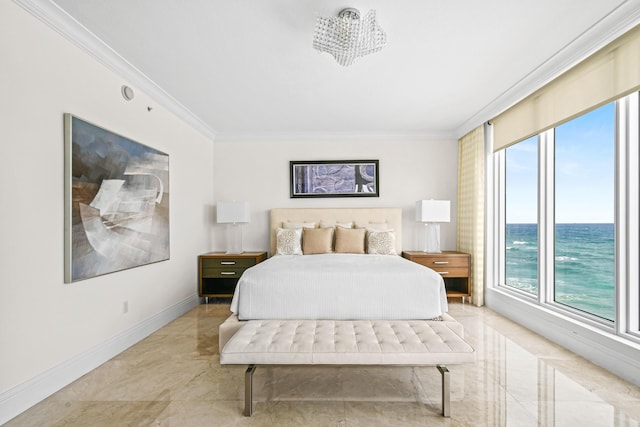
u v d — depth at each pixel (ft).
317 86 10.18
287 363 5.82
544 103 9.53
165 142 11.18
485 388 6.59
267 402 6.15
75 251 6.95
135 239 9.22
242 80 9.72
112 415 5.69
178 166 12.16
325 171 15.67
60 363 6.66
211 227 15.64
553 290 10.01
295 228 14.74
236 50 7.94
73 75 7.06
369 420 5.53
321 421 5.51
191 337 9.85
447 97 11.11
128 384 6.87
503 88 10.35
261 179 15.83
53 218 6.51
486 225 13.19
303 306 8.33
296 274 8.58
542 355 8.26
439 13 6.41
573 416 5.57
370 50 6.96
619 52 6.86
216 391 6.58
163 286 11.00
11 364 5.62
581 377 7.04
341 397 6.33
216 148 15.85
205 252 14.89
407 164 15.56
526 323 10.52
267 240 15.81
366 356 5.83
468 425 5.36
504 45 7.67
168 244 11.16
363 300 8.33
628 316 7.20
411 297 8.37
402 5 6.17
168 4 6.13
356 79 9.66
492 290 12.73
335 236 14.70
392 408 5.91
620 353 7.01
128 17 6.55
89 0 5.99
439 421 5.48
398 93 10.75
